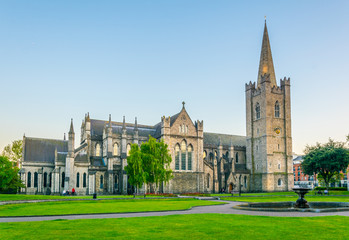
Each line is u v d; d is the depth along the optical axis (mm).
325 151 124125
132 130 135375
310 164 128750
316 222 34031
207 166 131375
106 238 25812
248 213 44000
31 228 30688
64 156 116750
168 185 118562
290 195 103312
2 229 30125
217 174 134875
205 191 128875
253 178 141500
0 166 102562
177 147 123812
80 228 30625
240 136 164500
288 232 28266
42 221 36094
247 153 146000
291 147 141375
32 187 115438
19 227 31328
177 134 124000
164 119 122500
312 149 135125
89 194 111562
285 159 139375
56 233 27984
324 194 107438
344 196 98312
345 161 121938
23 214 45000
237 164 147125
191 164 125062
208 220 36125
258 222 34188
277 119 140375
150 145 102750
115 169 120500
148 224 33188
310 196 98500
